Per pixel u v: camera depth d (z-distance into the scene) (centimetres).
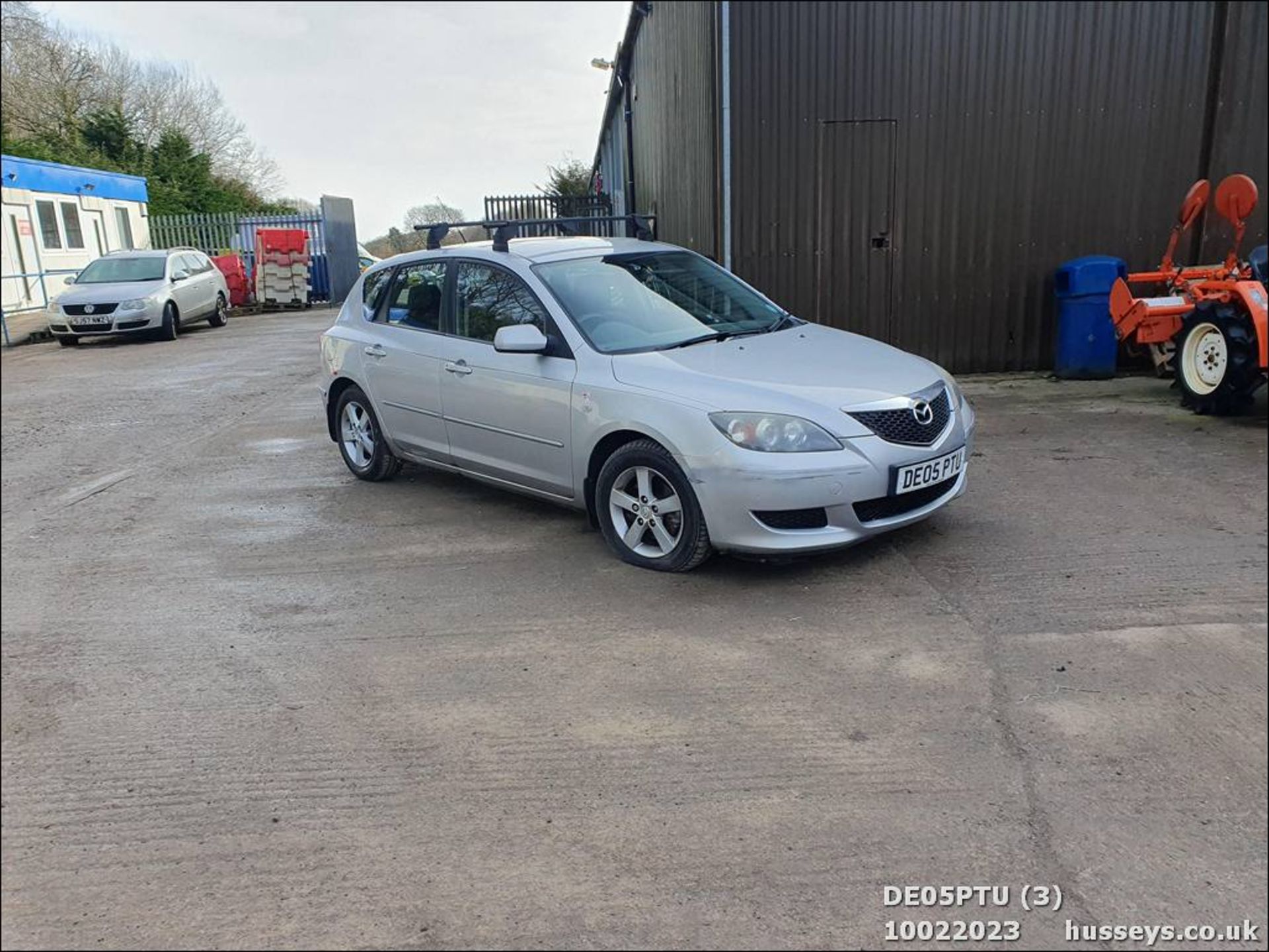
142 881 256
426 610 427
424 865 257
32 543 559
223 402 1022
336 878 253
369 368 610
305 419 908
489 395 517
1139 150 919
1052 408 791
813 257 923
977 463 624
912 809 270
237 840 271
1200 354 746
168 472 719
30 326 1802
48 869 262
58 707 354
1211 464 607
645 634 389
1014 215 927
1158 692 328
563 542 507
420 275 589
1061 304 914
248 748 320
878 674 348
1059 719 313
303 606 441
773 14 875
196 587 474
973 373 963
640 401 438
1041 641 368
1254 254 747
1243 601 397
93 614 445
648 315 504
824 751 301
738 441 405
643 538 464
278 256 2336
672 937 227
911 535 488
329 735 325
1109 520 504
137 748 323
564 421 475
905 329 946
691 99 1052
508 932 231
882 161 909
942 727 312
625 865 253
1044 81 899
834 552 461
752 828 265
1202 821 261
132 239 2500
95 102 3375
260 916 241
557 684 352
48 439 867
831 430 405
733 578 442
